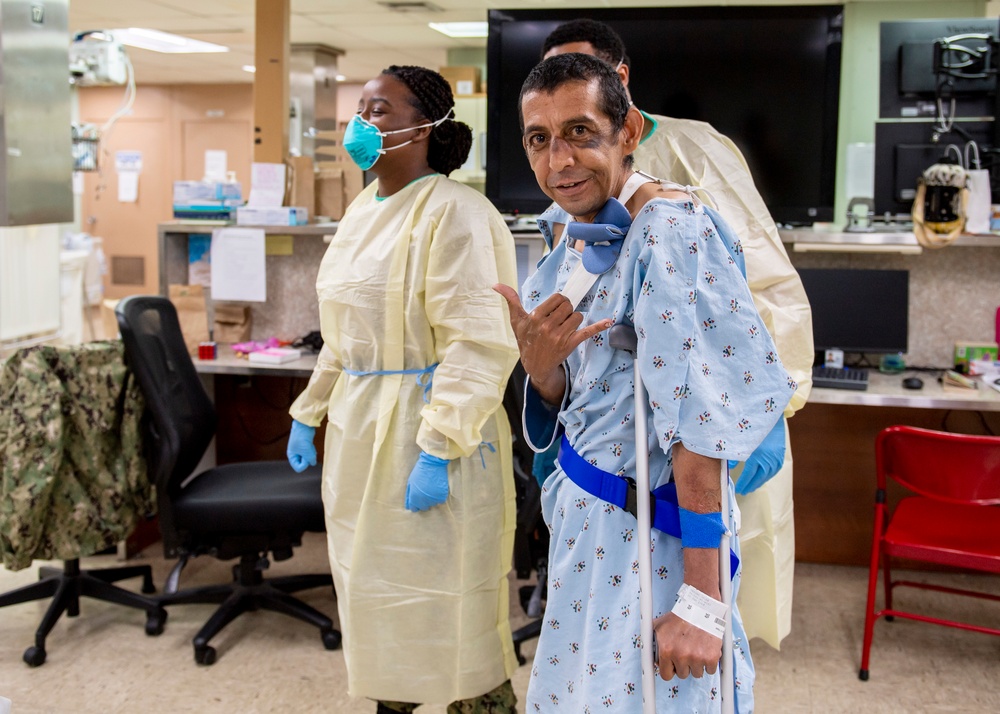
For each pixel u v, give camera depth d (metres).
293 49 8.74
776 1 4.54
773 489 2.14
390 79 1.96
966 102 3.13
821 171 3.26
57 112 2.83
